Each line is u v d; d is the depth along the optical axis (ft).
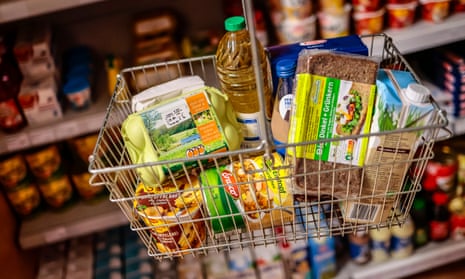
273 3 4.60
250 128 2.71
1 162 4.76
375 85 2.25
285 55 2.69
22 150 4.96
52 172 4.97
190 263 5.37
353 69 2.25
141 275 5.24
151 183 2.46
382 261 5.46
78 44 5.57
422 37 4.42
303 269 5.24
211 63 4.83
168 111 2.48
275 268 5.24
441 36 4.44
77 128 4.58
